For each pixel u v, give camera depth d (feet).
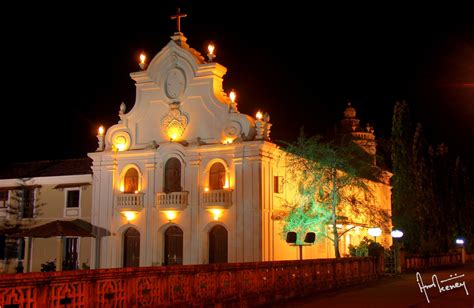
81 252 118.01
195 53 116.78
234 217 105.50
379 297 72.18
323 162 108.37
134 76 119.44
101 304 40.22
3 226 126.93
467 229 202.28
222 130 109.81
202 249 107.34
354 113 164.45
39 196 125.29
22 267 122.11
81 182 121.70
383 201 164.14
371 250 112.27
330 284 83.82
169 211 110.73
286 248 111.14
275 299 66.28
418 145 164.45
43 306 35.40
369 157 121.29
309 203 109.09
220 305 54.85
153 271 45.78
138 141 117.60
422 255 139.13
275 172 110.52
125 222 114.62
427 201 162.71
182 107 114.42
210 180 109.60
